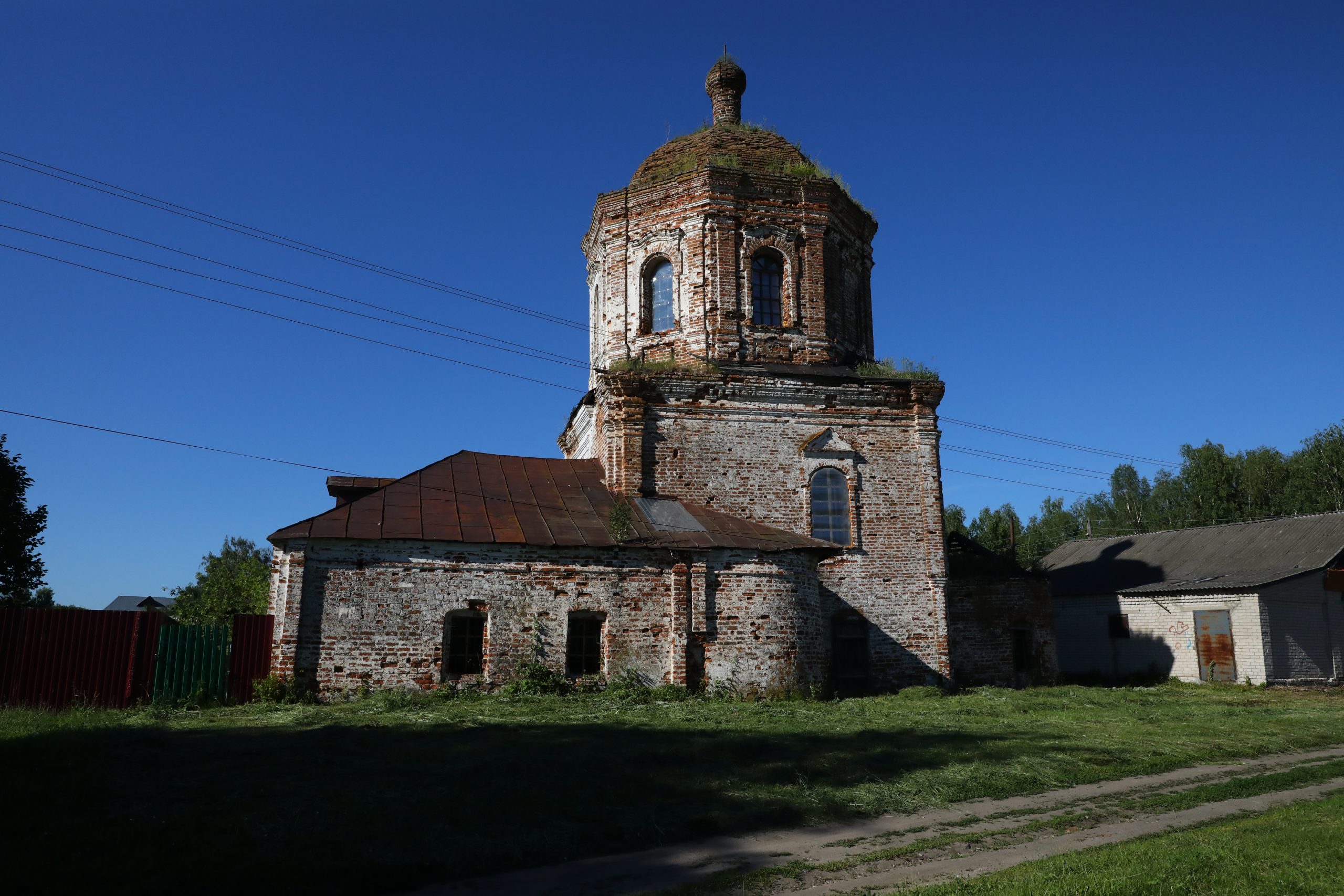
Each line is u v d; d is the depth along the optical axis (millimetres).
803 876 7398
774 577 20453
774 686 19859
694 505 22594
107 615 17312
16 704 16328
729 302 24328
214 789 9398
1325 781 11648
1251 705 21469
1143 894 6273
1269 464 54250
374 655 18266
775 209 25141
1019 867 7234
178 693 17391
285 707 16562
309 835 7922
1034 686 25125
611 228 25844
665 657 19781
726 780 10453
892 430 24234
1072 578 37062
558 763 11078
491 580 19203
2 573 28344
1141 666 32375
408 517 19609
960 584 25250
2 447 28953
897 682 22766
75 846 7332
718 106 28188
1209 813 9703
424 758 11250
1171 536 37312
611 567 19906
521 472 22969
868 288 27516
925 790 10266
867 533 23500
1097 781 11320
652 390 23047
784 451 23516
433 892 6980
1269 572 30672
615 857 7926
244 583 40625
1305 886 6398
